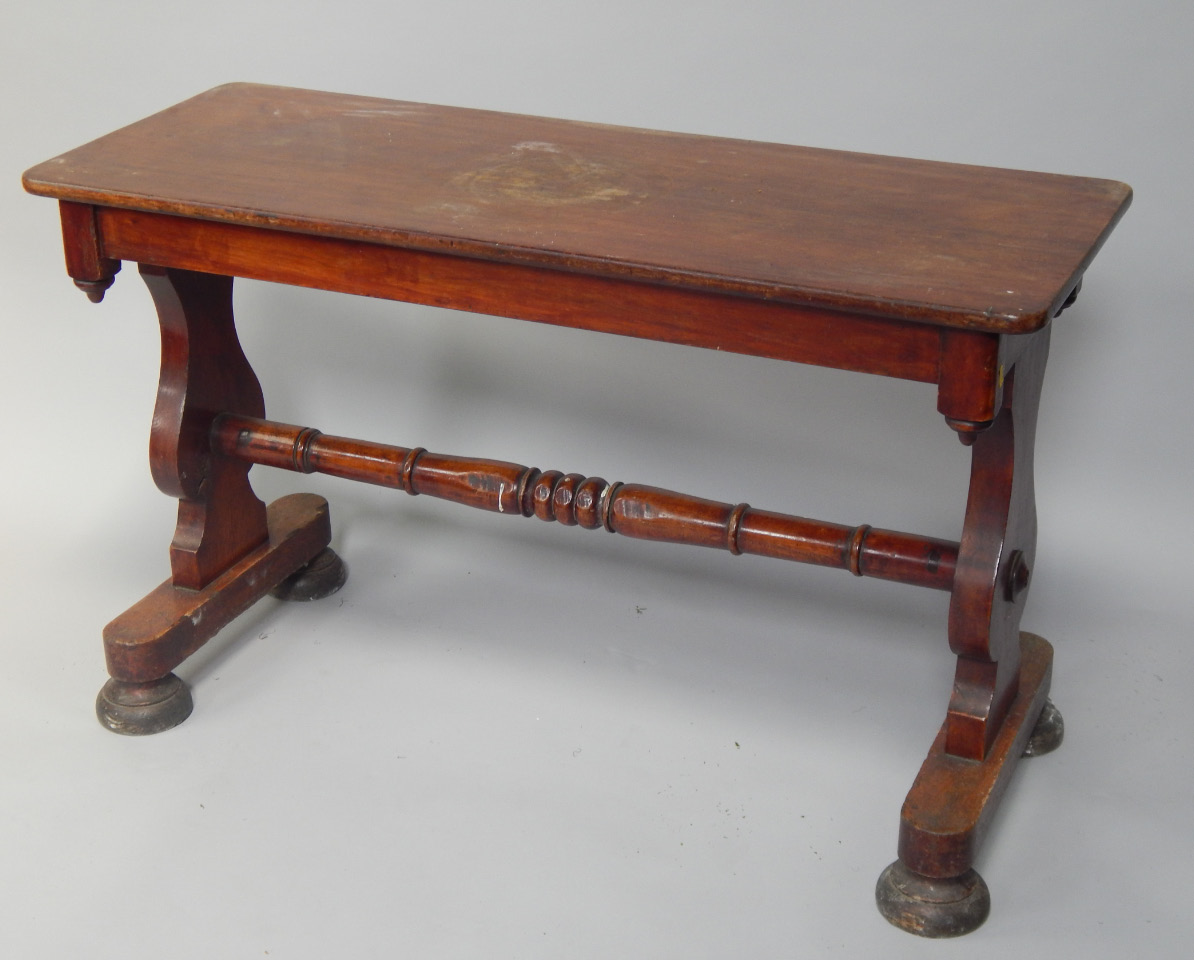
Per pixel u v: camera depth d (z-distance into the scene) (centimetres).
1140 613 262
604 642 259
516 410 285
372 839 224
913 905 211
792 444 275
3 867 220
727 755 238
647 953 208
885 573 222
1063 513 271
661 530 232
